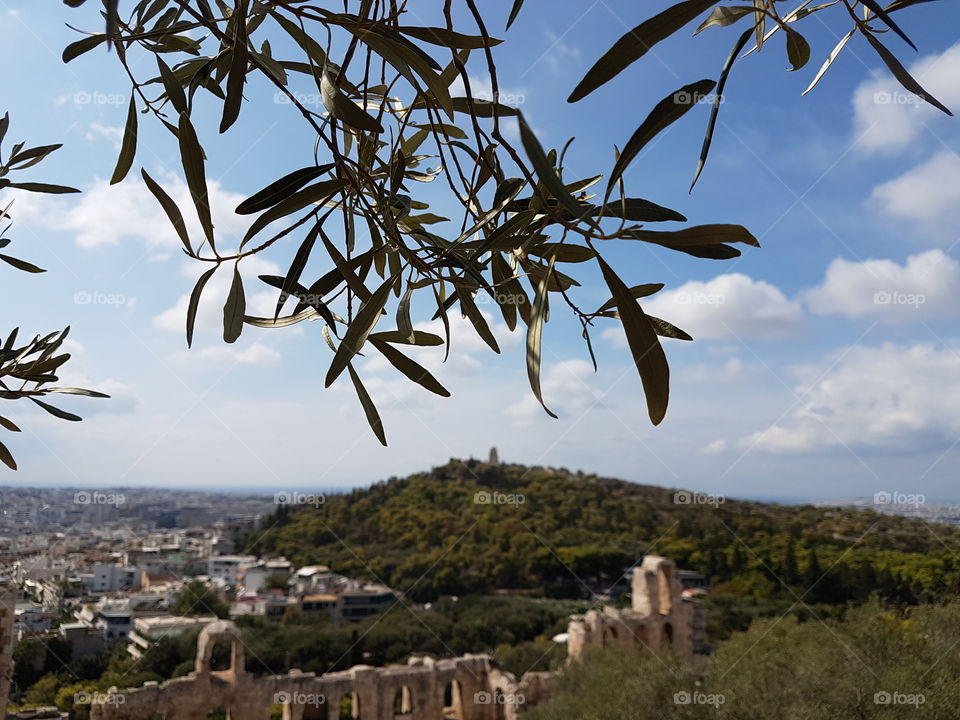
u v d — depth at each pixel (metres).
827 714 12.73
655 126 0.73
